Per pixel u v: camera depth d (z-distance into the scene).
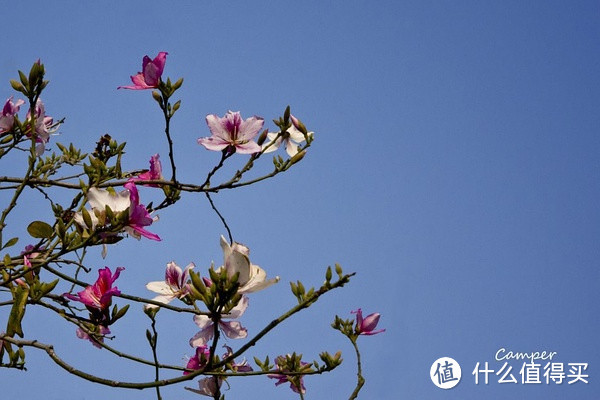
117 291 2.50
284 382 2.66
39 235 2.55
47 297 2.54
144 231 2.47
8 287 2.52
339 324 2.63
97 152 2.85
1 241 2.53
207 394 2.55
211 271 2.35
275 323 2.39
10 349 2.50
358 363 2.61
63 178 2.81
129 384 2.41
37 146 2.72
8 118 2.69
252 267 2.37
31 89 2.54
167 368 2.51
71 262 2.58
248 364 2.61
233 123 2.64
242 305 2.46
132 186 2.46
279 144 2.75
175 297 2.56
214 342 2.38
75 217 2.49
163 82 2.59
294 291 2.41
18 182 2.70
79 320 2.53
